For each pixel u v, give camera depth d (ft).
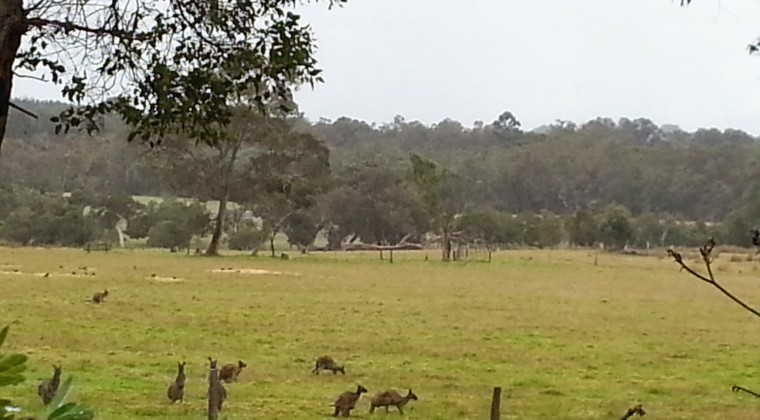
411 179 241.96
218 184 214.07
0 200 237.86
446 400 55.11
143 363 64.69
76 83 18.88
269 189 214.90
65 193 242.78
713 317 114.83
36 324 85.05
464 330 92.73
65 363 62.95
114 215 245.04
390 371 65.46
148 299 114.52
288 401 52.75
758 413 54.95
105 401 50.14
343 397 49.03
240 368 59.00
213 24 19.35
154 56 19.33
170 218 242.78
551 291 150.92
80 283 134.41
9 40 17.20
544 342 85.46
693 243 243.40
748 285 158.92
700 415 54.08
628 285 167.84
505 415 51.75
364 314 105.60
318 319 98.37
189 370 62.23
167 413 47.83
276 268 189.98
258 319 96.17
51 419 8.31
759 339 92.73
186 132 19.94
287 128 205.26
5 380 7.74
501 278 179.52
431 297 132.67
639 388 62.54
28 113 17.72
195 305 108.99
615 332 95.81
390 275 179.93
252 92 21.40
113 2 18.93
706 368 72.74
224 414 47.42
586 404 56.03
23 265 167.12
